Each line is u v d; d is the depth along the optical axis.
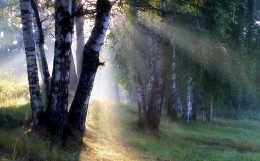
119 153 12.57
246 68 23.38
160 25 19.38
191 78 20.45
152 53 20.44
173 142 20.25
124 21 19.94
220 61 22.16
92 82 12.85
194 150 18.48
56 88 11.28
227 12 19.09
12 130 10.25
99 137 14.74
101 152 11.83
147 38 20.38
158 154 14.84
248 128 41.06
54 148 9.96
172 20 19.09
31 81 11.24
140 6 17.09
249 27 23.06
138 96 21.19
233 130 36.12
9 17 20.00
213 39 19.59
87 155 10.86
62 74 11.30
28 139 9.64
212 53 21.12
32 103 11.20
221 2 19.45
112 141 15.02
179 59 20.02
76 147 11.31
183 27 19.22
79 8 12.16
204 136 25.80
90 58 12.73
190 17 19.31
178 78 20.36
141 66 21.03
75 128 12.61
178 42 19.52
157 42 20.16
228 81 22.73
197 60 19.92
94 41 12.70
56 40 11.34
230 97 24.67
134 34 20.30
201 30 18.97
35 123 11.11
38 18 13.80
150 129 21.08
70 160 9.70
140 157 12.91
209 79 22.52
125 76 22.06
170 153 15.86
